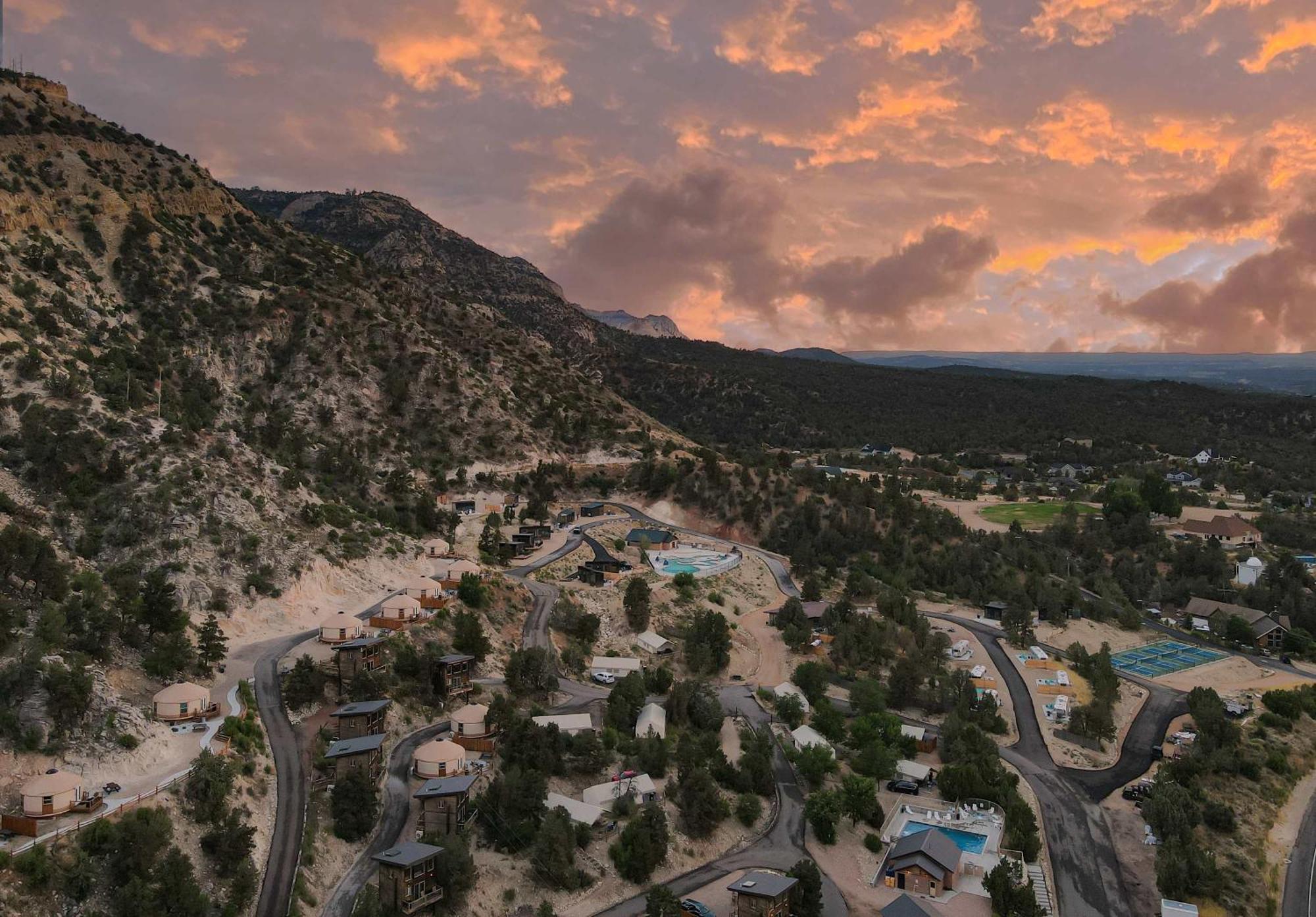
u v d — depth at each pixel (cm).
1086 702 17712
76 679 10300
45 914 8294
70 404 17500
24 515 14912
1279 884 12675
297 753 11694
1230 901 12025
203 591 14900
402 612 15388
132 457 16775
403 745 12638
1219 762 15162
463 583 17300
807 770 14050
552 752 12669
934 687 17500
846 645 18788
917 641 19500
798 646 19112
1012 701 17762
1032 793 14562
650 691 16262
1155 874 12481
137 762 10281
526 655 15012
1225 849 13175
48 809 9038
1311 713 17850
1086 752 16012
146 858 8900
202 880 9269
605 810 12188
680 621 19362
